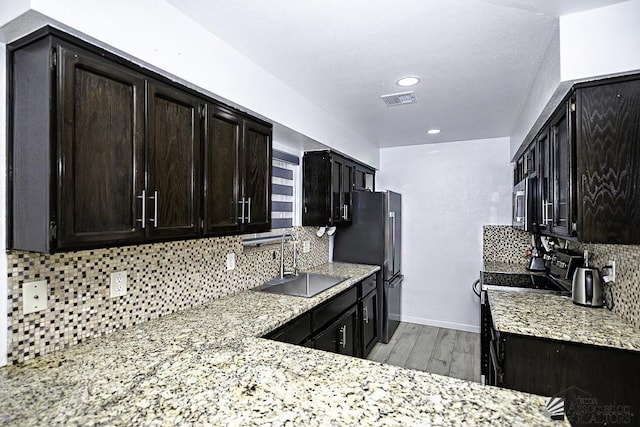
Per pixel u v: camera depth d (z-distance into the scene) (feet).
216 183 6.08
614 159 5.11
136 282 5.82
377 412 3.26
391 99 9.15
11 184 4.12
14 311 4.28
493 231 14.02
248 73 6.75
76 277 4.93
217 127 6.14
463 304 14.47
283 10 5.17
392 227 13.58
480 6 5.02
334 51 6.48
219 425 3.08
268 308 6.90
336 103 9.52
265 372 4.10
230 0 4.91
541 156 8.05
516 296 8.34
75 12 3.89
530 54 6.54
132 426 3.08
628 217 5.06
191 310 6.74
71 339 4.87
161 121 5.01
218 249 7.72
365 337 11.32
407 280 15.39
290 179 11.16
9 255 4.21
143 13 4.67
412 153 15.37
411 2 4.95
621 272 6.55
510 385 6.10
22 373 4.06
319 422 3.11
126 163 4.49
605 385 5.53
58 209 3.76
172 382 3.85
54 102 3.75
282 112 7.93
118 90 4.43
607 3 4.81
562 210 6.31
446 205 14.78
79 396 3.57
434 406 3.37
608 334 5.69
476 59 6.80
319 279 10.75
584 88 5.25
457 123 11.60
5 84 4.13
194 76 5.46
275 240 10.02
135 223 4.57
